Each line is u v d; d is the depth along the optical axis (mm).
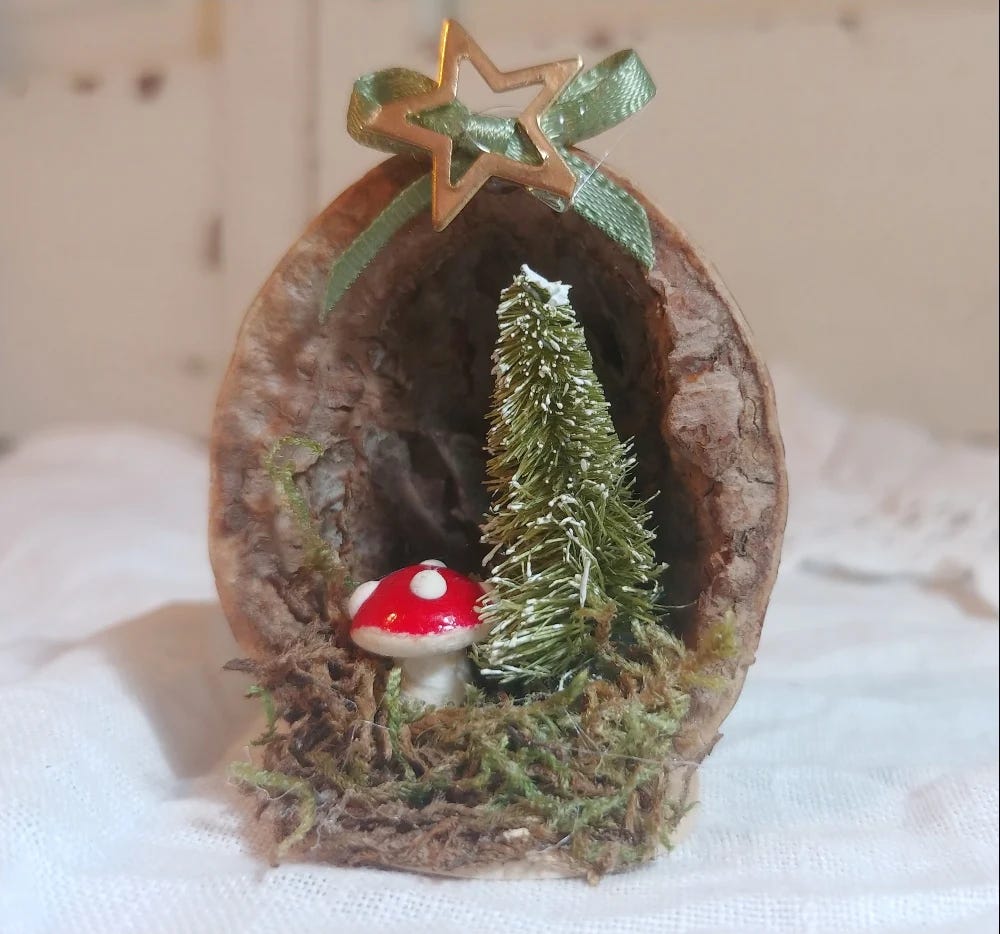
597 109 105
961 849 112
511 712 100
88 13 294
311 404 113
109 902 95
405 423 130
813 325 290
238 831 109
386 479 130
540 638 106
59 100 302
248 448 111
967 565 215
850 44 272
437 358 130
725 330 107
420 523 135
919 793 125
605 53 279
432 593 104
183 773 125
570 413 107
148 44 293
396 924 93
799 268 287
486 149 102
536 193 103
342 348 115
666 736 102
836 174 280
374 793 99
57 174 307
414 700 106
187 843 107
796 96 277
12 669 148
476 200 110
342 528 123
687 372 107
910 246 280
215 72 291
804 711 153
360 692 104
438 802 99
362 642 103
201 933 91
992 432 283
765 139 280
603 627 105
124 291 312
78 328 318
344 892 96
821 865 108
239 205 296
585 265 119
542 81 103
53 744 109
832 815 121
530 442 108
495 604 105
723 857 108
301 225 294
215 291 306
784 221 284
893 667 176
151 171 301
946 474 250
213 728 134
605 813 101
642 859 102
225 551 112
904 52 271
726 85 278
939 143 273
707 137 281
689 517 119
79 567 208
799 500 249
